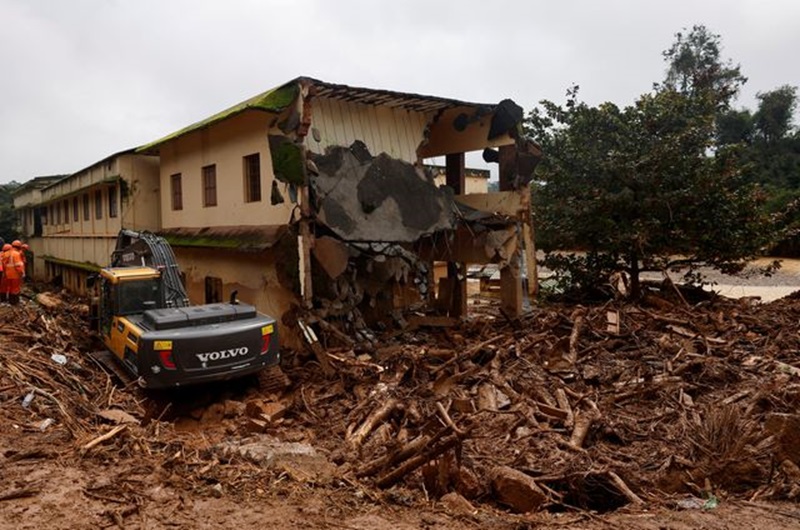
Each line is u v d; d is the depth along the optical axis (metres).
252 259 15.30
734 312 15.29
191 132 16.75
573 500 6.36
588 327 13.20
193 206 18.69
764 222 19.66
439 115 17.70
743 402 9.01
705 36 44.69
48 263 36.66
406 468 6.07
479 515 5.41
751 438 6.68
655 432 8.17
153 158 22.25
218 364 10.47
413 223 15.08
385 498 5.70
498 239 16.94
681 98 20.64
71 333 14.33
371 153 16.00
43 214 39.12
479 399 9.76
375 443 8.36
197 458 6.55
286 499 5.55
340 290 14.94
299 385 11.77
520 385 10.22
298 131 13.10
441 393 10.27
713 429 7.17
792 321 14.58
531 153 16.86
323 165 13.70
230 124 16.11
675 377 10.16
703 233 19.42
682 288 20.19
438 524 5.11
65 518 4.94
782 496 5.82
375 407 9.62
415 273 17.59
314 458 6.66
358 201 14.12
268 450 6.73
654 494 6.31
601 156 20.72
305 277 13.20
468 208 17.22
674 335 13.31
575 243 21.25
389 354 12.95
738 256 19.70
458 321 15.69
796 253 39.88
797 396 8.65
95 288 14.38
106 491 5.52
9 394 8.27
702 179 18.97
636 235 18.58
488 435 8.11
